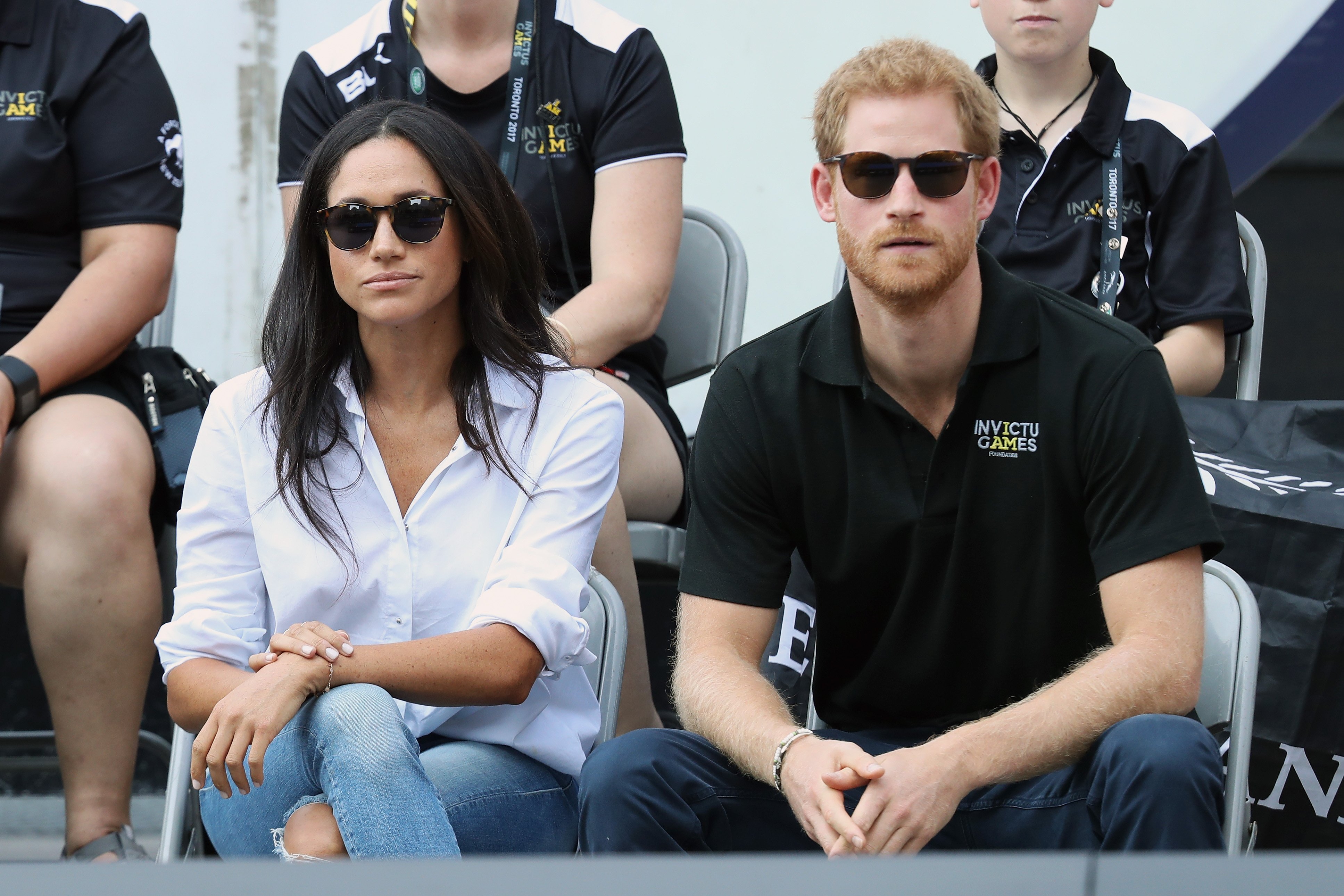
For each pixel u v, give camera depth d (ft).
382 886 7.67
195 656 22.95
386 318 23.30
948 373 24.21
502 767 22.67
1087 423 23.41
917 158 23.25
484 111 35.19
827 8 42.68
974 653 24.70
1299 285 43.88
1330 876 7.29
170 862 8.09
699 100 43.11
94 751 29.40
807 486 24.77
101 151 33.73
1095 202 35.60
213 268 42.47
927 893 7.38
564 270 35.14
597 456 24.66
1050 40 35.55
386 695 20.93
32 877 7.83
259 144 42.55
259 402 24.17
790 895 7.49
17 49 33.60
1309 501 27.17
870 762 20.74
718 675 23.49
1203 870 7.37
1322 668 26.73
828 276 43.11
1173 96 42.06
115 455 29.96
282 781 20.84
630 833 21.59
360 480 23.95
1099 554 23.20
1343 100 41.42
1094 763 21.13
